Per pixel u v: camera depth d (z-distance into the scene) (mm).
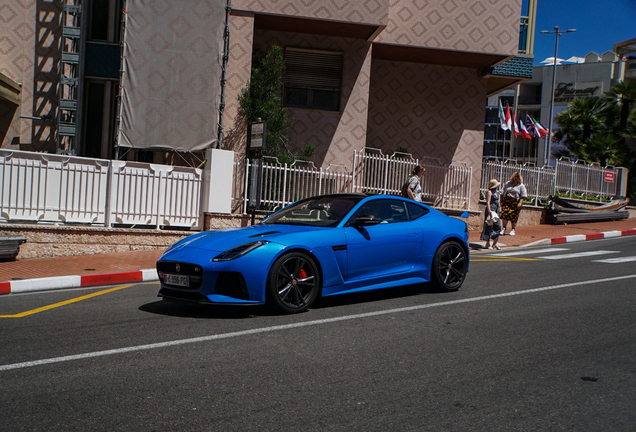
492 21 15898
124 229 10625
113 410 3465
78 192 10484
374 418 3365
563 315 6062
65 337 5152
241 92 13891
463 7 15789
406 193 11844
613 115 32250
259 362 4414
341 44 15578
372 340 5059
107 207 10742
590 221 18641
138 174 10969
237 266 5695
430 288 7637
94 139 14781
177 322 5719
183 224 11477
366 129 15750
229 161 11570
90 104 14766
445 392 3797
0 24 15039
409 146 17422
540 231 15836
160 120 12969
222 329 5418
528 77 17656
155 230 10922
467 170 15961
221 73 13250
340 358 4527
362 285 6598
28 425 3244
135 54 12797
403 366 4340
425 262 7184
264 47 15320
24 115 15227
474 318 5926
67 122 14305
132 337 5137
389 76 17266
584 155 32500
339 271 6367
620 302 6715
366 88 15695
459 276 7559
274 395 3725
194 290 5805
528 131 35844
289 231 6305
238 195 12234
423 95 17438
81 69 14320
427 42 15719
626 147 31938
